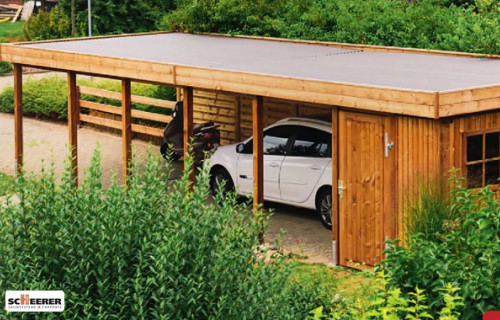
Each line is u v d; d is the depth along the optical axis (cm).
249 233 768
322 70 1410
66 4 3953
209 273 714
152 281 683
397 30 1984
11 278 703
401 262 721
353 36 2027
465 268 721
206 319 713
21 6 5453
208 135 1955
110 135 2397
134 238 739
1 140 2366
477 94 1150
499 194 1226
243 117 2030
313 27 2123
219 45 1870
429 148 1162
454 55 1639
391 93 1156
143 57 1612
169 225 741
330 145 1515
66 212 742
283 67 1458
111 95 2416
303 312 809
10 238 731
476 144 1198
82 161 2108
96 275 714
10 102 2731
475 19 1923
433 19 1977
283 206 1697
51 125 2545
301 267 1280
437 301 689
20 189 751
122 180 1814
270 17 2247
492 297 686
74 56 1691
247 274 735
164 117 2220
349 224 1281
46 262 721
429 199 1106
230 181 1694
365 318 658
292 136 1568
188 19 2203
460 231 795
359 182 1262
